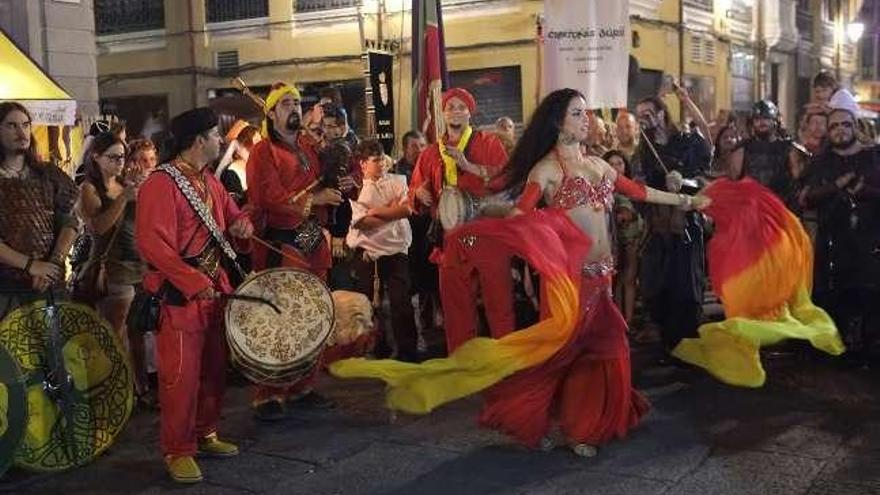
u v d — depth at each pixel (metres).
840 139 6.43
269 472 4.88
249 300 4.83
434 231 6.15
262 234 5.80
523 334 4.66
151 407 6.11
